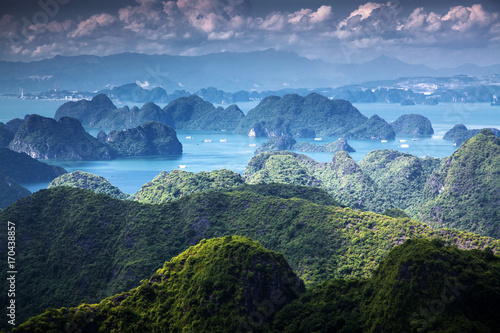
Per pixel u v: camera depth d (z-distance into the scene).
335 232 93.44
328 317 53.25
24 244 106.31
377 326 49.22
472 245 86.00
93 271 97.38
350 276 81.50
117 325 56.34
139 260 93.94
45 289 95.50
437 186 180.88
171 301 60.47
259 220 105.69
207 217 108.00
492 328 46.03
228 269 59.56
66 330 53.28
